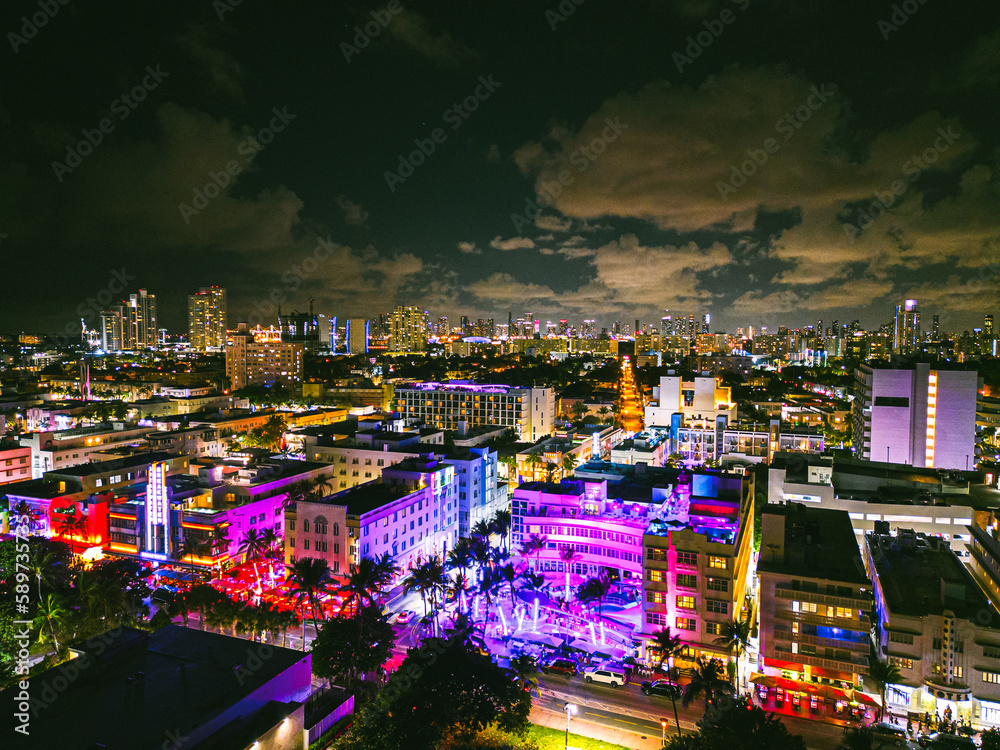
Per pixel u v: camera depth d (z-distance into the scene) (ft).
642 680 301.43
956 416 552.00
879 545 333.01
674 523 341.41
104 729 166.81
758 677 287.48
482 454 528.22
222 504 448.24
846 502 420.77
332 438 562.66
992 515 382.83
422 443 565.53
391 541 408.67
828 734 255.70
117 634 211.00
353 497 424.46
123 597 300.81
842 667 274.98
